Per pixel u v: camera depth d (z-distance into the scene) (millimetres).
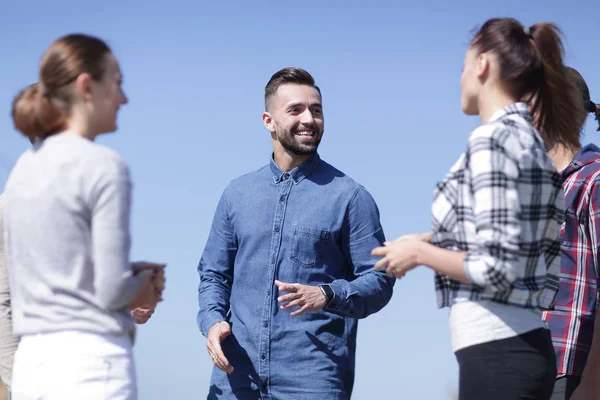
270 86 3803
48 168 2449
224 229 3799
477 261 2365
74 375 2379
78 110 2555
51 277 2422
